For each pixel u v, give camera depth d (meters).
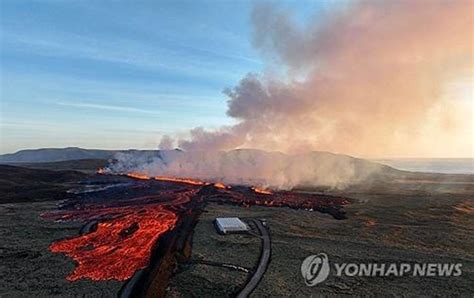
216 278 36.78
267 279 36.56
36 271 38.91
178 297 33.22
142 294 33.81
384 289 34.81
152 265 40.69
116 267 40.22
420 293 33.94
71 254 44.19
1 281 36.22
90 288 35.03
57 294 33.66
